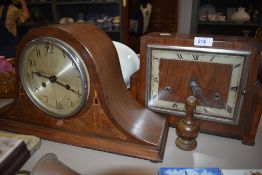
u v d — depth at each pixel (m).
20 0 2.39
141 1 3.14
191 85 0.68
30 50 0.64
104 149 0.64
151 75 0.71
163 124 0.69
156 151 0.60
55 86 0.65
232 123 0.66
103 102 0.61
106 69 0.63
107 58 0.65
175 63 0.68
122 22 2.65
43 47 0.62
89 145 0.65
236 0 2.49
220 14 2.45
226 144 0.67
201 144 0.67
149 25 3.22
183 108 0.71
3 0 2.45
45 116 0.70
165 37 0.67
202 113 0.69
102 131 0.65
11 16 2.21
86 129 0.66
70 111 0.65
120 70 0.72
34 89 0.69
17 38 2.30
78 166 0.60
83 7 2.93
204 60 0.64
